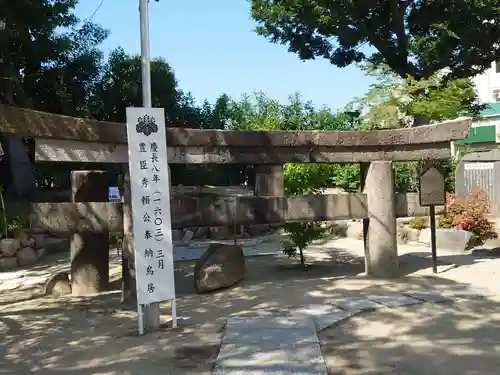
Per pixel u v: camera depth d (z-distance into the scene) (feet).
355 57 51.42
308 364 13.53
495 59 42.06
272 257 33.27
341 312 18.56
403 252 32.91
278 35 52.31
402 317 18.19
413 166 44.06
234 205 22.62
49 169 61.52
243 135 21.94
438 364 13.91
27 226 39.52
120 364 14.07
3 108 17.22
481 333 16.42
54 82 54.44
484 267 26.68
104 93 66.80
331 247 36.91
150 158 16.98
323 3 42.80
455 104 42.80
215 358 14.29
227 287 23.48
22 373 13.62
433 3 41.14
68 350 15.43
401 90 43.32
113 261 34.40
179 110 78.02
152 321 17.22
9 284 28.58
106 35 64.08
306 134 23.00
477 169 46.32
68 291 25.43
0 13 43.91
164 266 17.17
